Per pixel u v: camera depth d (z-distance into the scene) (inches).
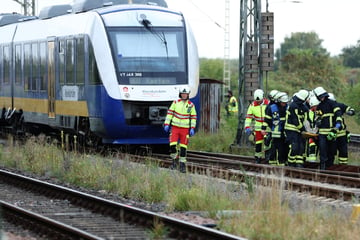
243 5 2743.6
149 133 2349.9
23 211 1301.7
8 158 2245.3
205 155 2620.6
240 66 2787.9
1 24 3351.4
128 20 2369.6
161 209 1434.5
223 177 1879.9
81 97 2442.2
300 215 1237.7
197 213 1368.1
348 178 1815.9
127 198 1577.3
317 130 2138.3
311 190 1656.0
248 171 2092.8
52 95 2682.1
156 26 2381.9
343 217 1251.2
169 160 2222.0
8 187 1765.5
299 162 2121.1
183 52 2381.9
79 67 2450.8
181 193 1471.5
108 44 2321.6
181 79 2351.1
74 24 2511.1
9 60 3117.6
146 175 1695.4
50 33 2696.9
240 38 2768.2
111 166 1844.2
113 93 2294.5
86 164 1921.8
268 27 2721.5
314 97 2117.4
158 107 2330.2
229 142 2918.3
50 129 2982.3
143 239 1161.4
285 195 1440.7
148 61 2335.1
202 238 1128.8
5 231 1222.9
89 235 1100.5
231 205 1391.5
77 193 1517.0
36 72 2824.8
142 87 2310.5
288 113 2118.6
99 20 2361.0
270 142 2225.6
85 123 2459.4
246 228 1192.8
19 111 3036.4
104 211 1386.6
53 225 1197.7
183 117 1998.0
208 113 3410.4
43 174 1998.0
